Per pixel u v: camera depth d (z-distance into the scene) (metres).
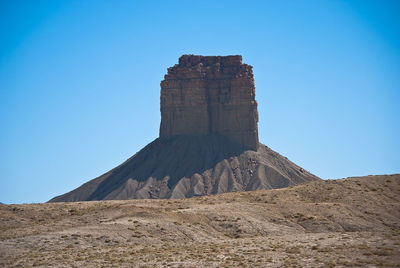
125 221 128.50
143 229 123.69
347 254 91.31
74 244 110.81
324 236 114.31
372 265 82.56
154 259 94.06
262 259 90.06
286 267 83.56
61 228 125.88
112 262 91.81
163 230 124.38
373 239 104.38
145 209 139.62
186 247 107.50
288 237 117.00
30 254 102.00
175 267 86.88
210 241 118.81
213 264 87.81
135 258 95.38
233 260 90.38
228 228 134.00
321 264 84.69
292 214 146.88
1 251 105.94
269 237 121.00
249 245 106.19
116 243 113.38
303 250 97.19
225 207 147.88
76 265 90.00
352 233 118.19
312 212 148.62
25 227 133.25
